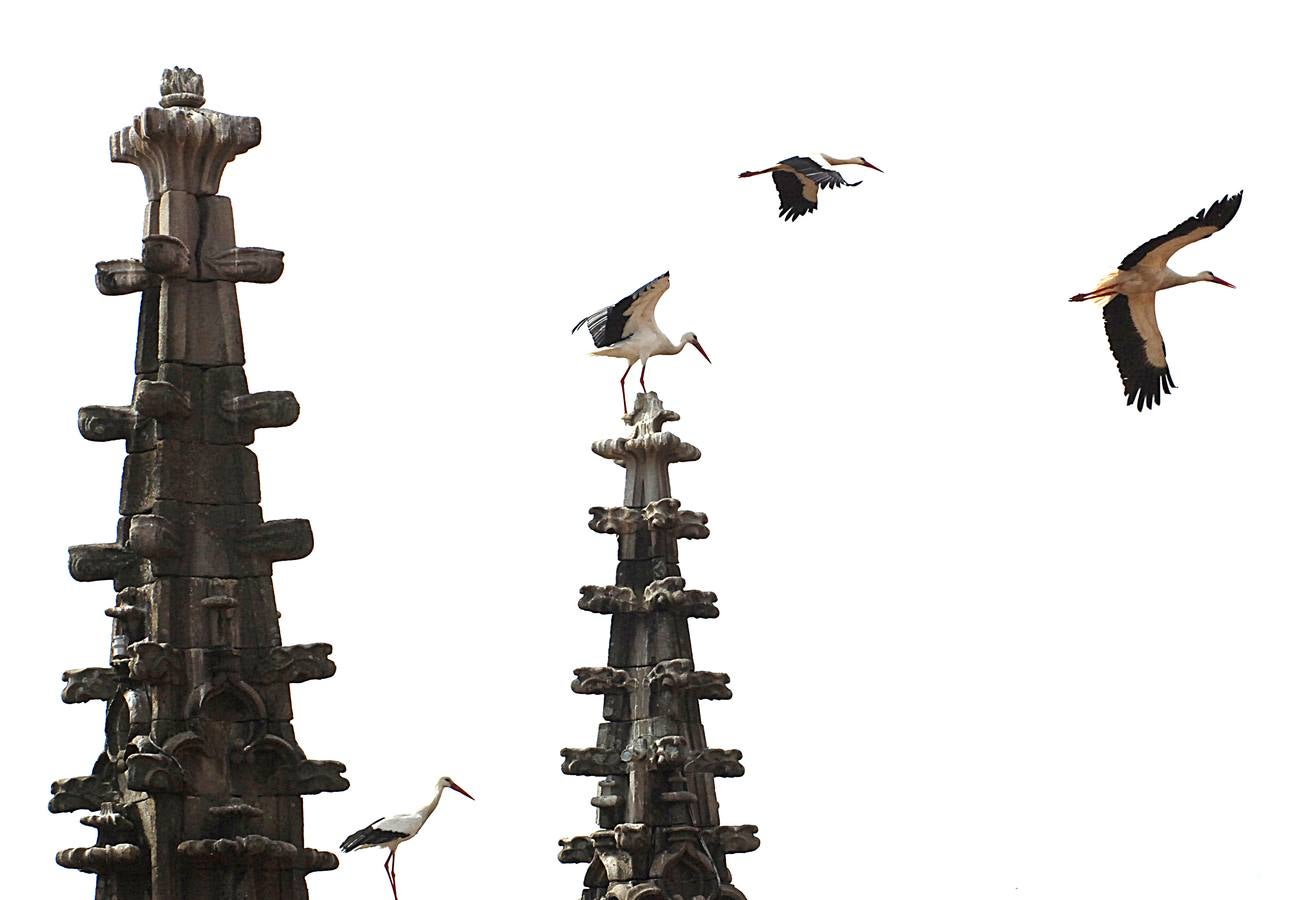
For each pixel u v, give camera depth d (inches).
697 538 2851.9
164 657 2114.9
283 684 2146.9
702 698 2807.6
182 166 2185.0
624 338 2623.0
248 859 2096.5
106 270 2208.4
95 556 2159.2
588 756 2775.6
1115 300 2012.8
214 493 2156.7
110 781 2145.7
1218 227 1982.0
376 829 2138.3
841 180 2300.7
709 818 2770.7
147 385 2133.4
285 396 2164.1
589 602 2805.1
